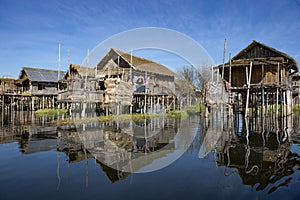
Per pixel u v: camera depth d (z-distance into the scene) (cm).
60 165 478
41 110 2181
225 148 637
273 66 1602
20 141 743
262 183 372
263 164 477
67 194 333
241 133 920
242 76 1695
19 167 465
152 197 322
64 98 1673
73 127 1105
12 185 369
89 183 376
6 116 1756
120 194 333
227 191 341
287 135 871
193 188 354
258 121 1384
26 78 2766
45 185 368
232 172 428
